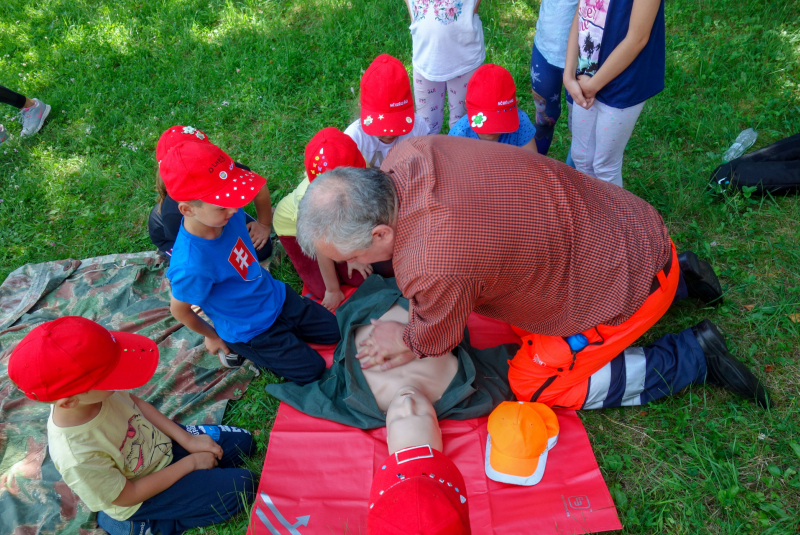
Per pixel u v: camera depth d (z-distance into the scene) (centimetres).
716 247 312
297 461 238
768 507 209
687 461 231
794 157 327
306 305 287
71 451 182
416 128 319
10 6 605
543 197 177
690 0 505
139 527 218
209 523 223
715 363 238
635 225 203
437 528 131
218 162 212
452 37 334
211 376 284
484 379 258
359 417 249
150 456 212
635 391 242
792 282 289
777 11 469
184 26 556
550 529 210
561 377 239
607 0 250
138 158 423
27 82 503
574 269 188
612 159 307
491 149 184
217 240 229
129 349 192
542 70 328
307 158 255
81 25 569
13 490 234
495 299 201
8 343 304
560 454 234
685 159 372
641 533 212
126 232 378
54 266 344
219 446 237
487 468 228
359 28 527
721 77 421
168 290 333
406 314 273
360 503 223
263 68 493
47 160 430
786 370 255
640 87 269
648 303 217
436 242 164
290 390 266
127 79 506
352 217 161
